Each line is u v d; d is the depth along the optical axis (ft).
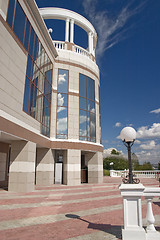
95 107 72.64
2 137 39.55
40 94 53.36
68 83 65.82
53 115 61.21
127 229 15.35
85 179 70.79
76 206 28.07
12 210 25.03
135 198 16.01
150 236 15.43
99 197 36.04
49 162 57.47
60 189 47.60
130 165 18.30
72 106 64.44
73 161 59.88
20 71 41.57
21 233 16.71
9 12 37.52
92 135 68.59
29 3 46.85
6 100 35.40
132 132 18.93
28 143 43.24
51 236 16.06
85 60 71.72
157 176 93.86
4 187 49.34
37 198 34.06
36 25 51.44
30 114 46.21
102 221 20.59
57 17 71.67
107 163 179.73
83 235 16.34
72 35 71.41
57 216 22.56
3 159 50.11
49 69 61.21
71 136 61.87
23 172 41.93
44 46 57.41
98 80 78.48
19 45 41.50
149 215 16.31
